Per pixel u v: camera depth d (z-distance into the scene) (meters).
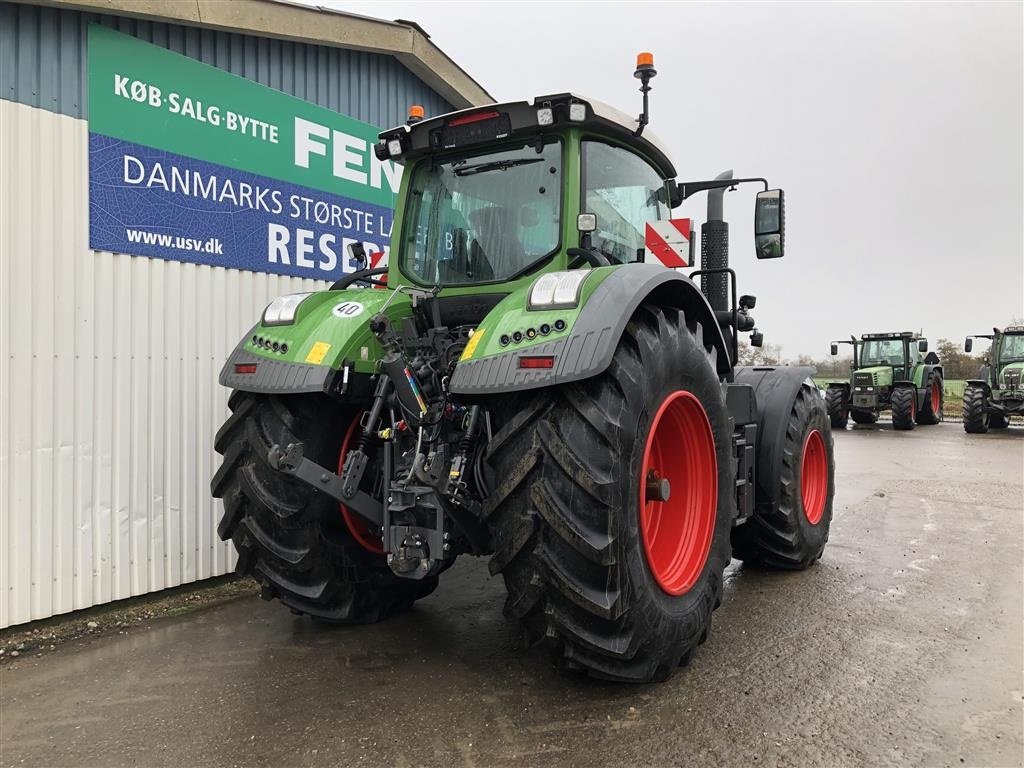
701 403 3.08
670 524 3.14
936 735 2.48
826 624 3.60
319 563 3.18
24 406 3.61
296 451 2.88
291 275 5.05
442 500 2.66
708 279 4.25
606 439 2.45
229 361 3.23
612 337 2.44
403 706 2.69
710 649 3.26
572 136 3.16
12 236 3.56
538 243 3.21
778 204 3.92
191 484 4.36
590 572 2.44
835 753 2.36
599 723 2.55
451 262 3.44
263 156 4.83
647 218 3.79
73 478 3.81
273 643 3.39
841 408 17.28
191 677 3.00
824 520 4.86
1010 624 3.60
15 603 3.58
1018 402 15.48
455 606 3.88
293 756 2.34
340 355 3.01
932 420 18.61
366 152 5.70
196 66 4.40
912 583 4.33
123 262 4.04
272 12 4.69
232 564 4.57
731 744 2.41
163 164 4.23
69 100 3.79
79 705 2.76
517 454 2.53
